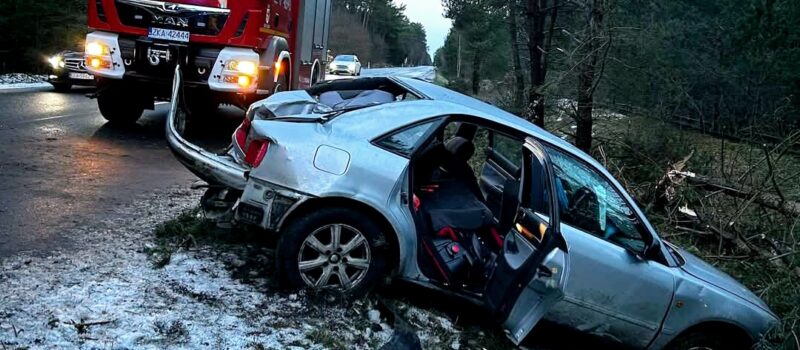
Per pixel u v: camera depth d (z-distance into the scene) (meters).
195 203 6.39
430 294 4.90
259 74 9.61
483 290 4.42
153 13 9.16
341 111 4.65
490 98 15.84
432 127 4.50
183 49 9.16
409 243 4.33
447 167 5.06
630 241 4.54
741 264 6.95
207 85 9.25
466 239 4.62
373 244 4.28
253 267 4.72
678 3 15.98
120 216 5.65
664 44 10.39
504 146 5.50
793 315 4.65
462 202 4.91
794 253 6.12
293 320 4.00
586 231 4.43
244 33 9.27
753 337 4.55
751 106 13.49
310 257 4.28
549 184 4.07
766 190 7.84
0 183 6.24
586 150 9.30
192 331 3.65
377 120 4.51
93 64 9.30
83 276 4.18
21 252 4.49
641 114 9.93
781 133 9.58
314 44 13.19
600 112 10.11
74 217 5.46
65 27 23.52
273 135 4.31
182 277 4.39
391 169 4.30
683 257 4.91
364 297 4.30
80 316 3.62
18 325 3.40
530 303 3.97
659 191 8.41
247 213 4.28
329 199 4.26
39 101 13.34
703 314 4.49
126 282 4.18
